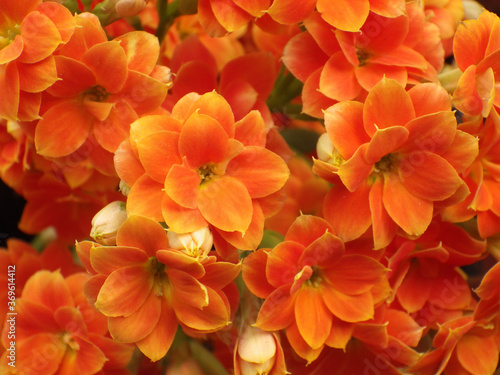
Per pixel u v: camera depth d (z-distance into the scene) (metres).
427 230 0.13
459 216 0.13
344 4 0.13
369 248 0.13
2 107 0.13
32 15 0.12
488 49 0.13
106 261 0.12
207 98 0.12
